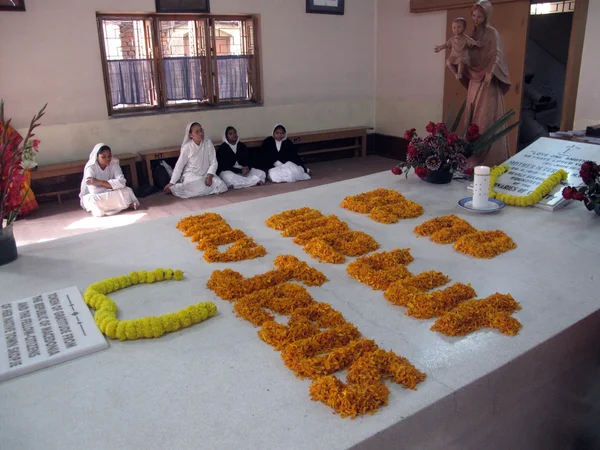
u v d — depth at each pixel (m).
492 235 2.66
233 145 6.72
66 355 1.74
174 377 1.62
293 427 1.38
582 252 2.46
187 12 6.39
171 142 6.74
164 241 2.82
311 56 7.59
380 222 2.99
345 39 7.84
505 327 1.80
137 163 6.60
